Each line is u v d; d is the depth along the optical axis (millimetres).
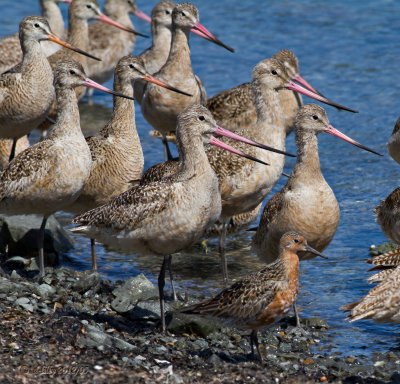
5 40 25016
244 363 12773
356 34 29594
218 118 21141
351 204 19891
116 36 26953
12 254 17000
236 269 17219
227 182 16672
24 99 18750
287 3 31844
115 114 17062
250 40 29328
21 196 15680
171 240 13820
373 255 17531
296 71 21109
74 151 15672
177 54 20797
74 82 15984
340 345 14086
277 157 17125
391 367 13336
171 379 11828
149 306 14547
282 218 15172
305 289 16141
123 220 13867
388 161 22125
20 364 11867
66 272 15820
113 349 12641
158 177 16656
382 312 12703
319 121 15266
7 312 13477
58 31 27906
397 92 25906
